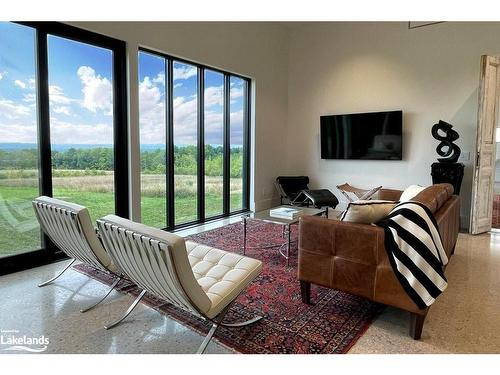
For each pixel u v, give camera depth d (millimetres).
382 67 5734
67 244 2732
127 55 3971
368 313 2443
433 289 2035
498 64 4590
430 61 5312
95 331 2203
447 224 2729
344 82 6137
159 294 2137
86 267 3312
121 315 2398
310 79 6520
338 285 2340
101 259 2516
